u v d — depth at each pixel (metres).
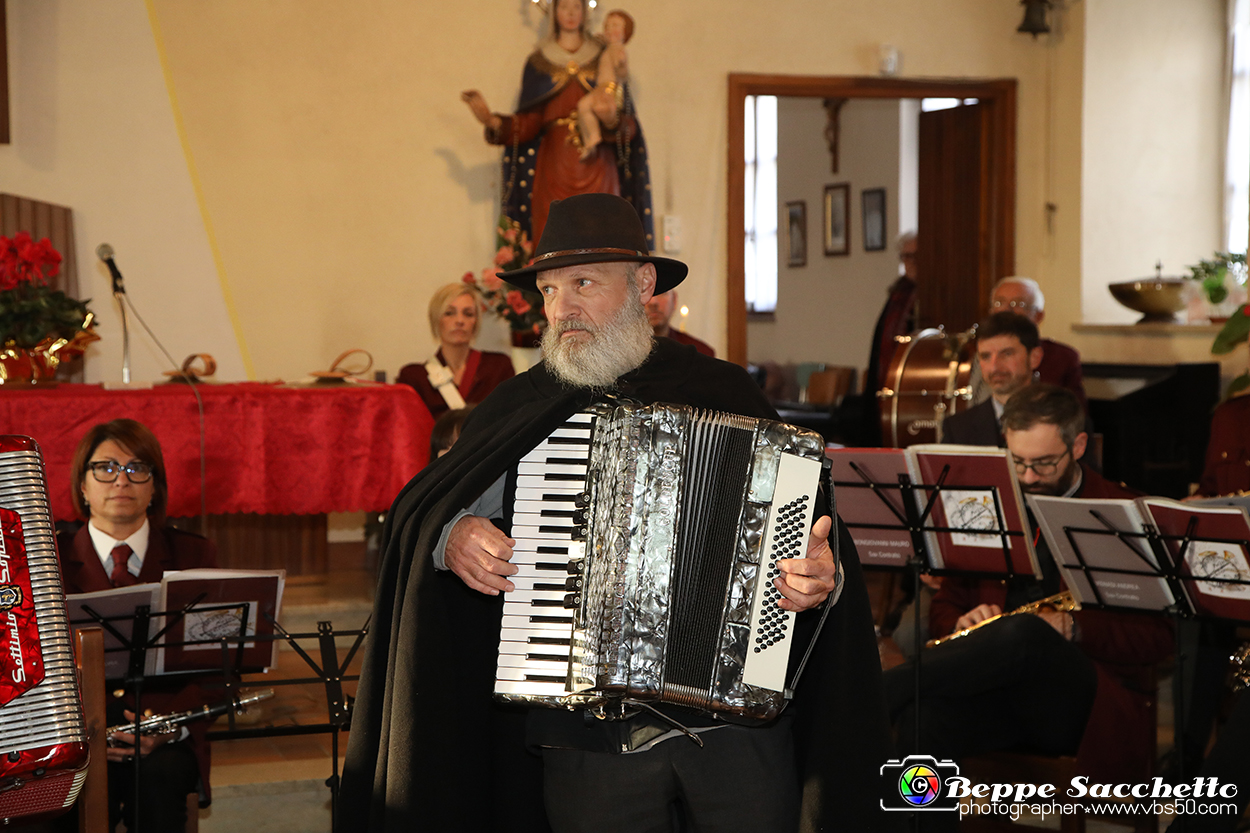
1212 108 7.53
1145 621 3.06
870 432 7.62
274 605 2.73
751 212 11.55
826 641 2.17
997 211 7.57
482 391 5.84
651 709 2.03
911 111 9.60
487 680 2.29
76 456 3.21
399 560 2.23
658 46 6.93
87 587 3.18
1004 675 2.90
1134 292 6.89
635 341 2.20
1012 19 7.42
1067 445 3.27
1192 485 6.37
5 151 6.05
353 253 6.58
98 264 6.20
